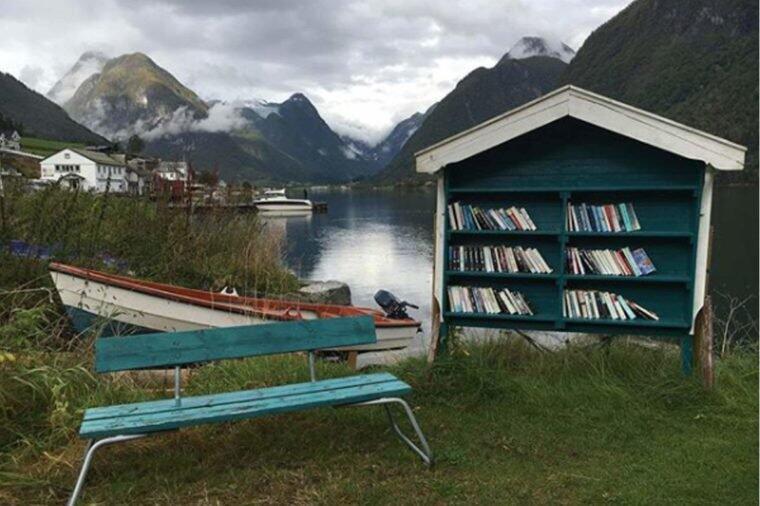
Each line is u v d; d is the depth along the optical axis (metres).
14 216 8.55
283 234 14.48
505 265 5.43
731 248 26.45
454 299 5.49
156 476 3.76
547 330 5.34
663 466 3.91
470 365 5.23
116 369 3.69
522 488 3.65
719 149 4.65
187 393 5.06
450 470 3.88
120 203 10.66
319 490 3.61
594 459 4.03
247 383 5.18
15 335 5.32
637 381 5.26
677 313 5.19
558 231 5.28
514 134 5.03
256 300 8.20
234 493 3.58
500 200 5.51
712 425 4.54
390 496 3.55
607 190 5.18
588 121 4.88
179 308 7.62
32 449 4.06
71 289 7.37
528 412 4.78
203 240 11.02
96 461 3.94
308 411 4.70
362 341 4.45
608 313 5.22
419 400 4.97
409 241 34.88
